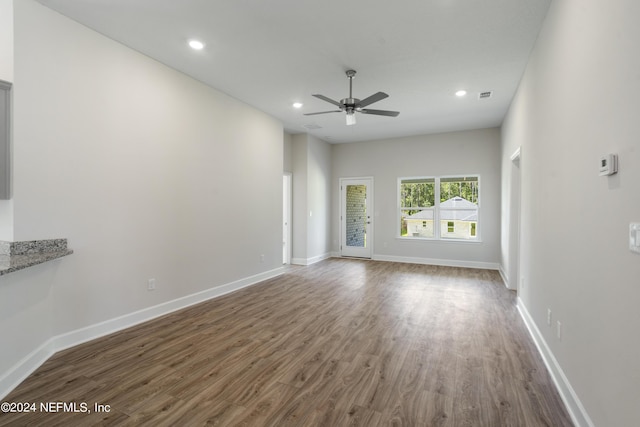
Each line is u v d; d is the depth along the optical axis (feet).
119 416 6.20
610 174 4.91
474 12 8.85
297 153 23.35
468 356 8.82
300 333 10.43
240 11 8.87
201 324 11.16
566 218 7.11
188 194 13.07
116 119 10.38
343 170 26.37
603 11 5.24
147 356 8.73
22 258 7.54
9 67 7.93
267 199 18.24
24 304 7.60
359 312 12.55
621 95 4.59
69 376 7.64
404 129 21.84
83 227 9.48
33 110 8.34
